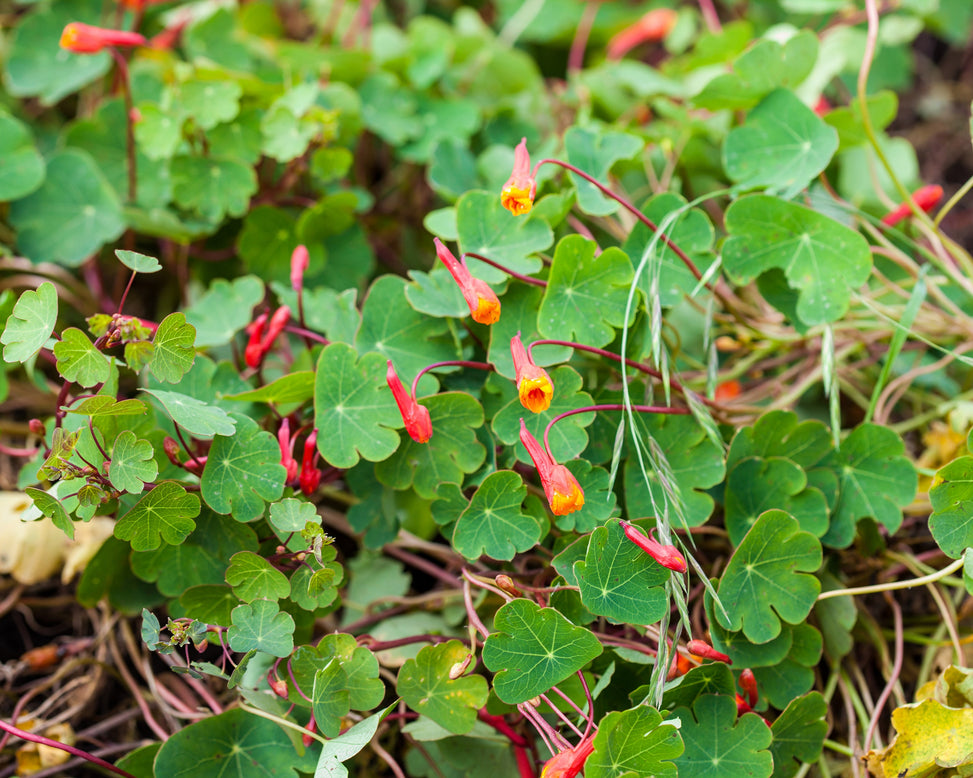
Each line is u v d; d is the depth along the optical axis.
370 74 1.15
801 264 0.99
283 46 1.13
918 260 1.11
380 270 1.17
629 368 0.99
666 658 0.92
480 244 0.99
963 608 1.00
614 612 0.92
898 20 1.21
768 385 1.05
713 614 0.95
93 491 0.92
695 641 0.93
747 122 1.03
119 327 0.92
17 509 1.02
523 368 0.92
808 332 1.03
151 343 0.92
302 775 0.97
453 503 0.96
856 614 0.98
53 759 0.99
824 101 1.14
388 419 0.96
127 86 1.08
